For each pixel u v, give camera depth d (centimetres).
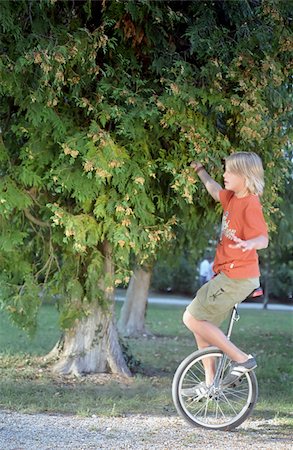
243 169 638
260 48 817
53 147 844
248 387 669
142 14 806
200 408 693
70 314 937
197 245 1249
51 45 755
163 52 839
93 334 973
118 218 825
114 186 834
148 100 824
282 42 809
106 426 670
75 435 629
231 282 633
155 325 1883
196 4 843
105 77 820
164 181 891
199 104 823
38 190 885
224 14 862
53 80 779
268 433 664
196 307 646
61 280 930
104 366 977
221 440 629
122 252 845
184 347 1402
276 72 798
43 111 791
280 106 827
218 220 940
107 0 818
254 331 1848
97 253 907
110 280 907
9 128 900
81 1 841
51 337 1440
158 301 3162
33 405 754
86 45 772
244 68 820
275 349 1462
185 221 932
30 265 932
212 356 671
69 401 798
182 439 626
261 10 815
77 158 817
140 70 862
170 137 857
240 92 835
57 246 961
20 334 1465
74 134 812
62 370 971
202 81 827
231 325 664
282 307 3244
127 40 852
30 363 1051
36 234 954
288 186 1211
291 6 819
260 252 1499
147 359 1191
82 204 855
